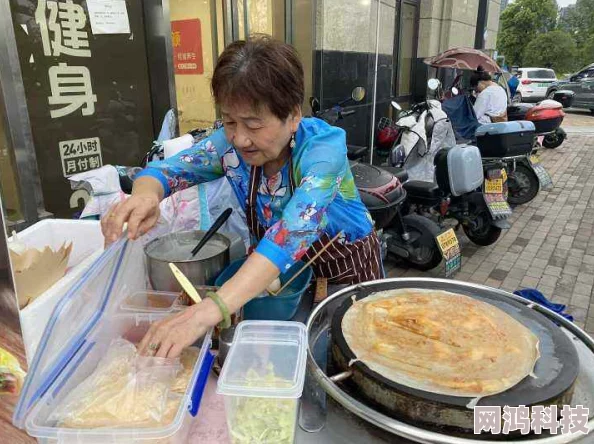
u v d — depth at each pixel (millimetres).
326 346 1166
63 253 1095
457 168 3641
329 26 5426
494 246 4773
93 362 968
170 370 916
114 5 2678
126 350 984
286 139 1128
